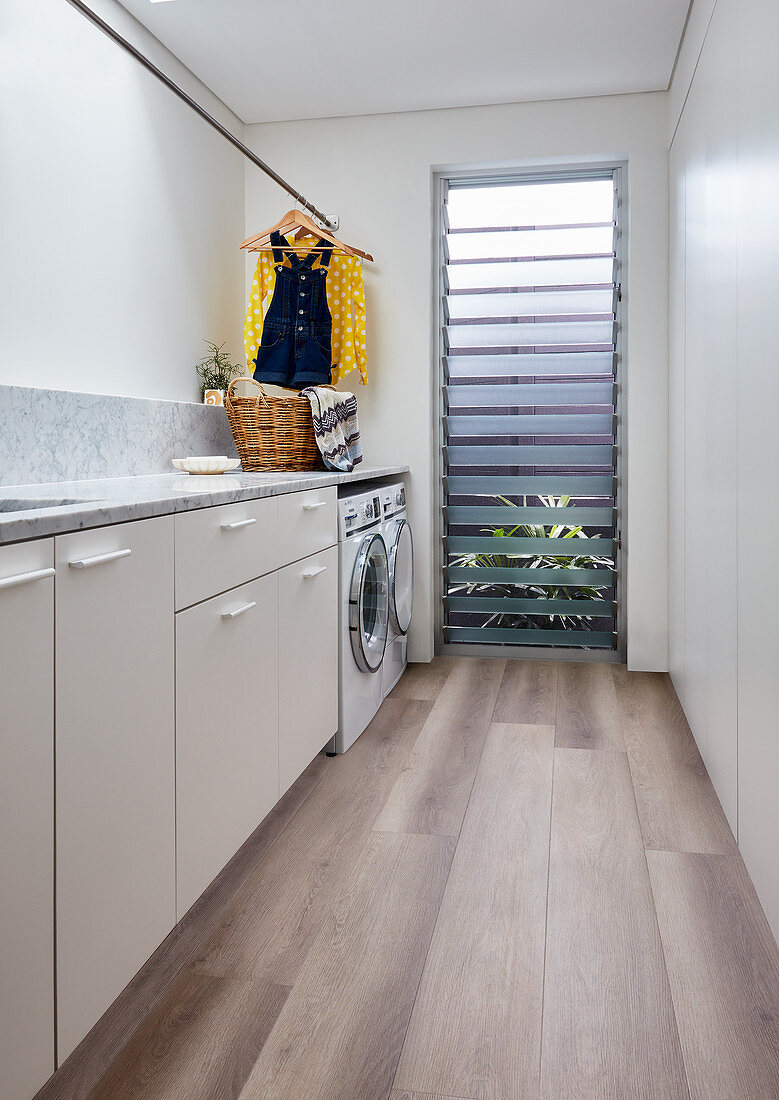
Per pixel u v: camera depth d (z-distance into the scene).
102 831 1.34
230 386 3.06
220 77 3.41
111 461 2.63
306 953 1.69
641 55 3.26
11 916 1.12
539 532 4.09
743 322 1.99
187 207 3.33
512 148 3.73
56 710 1.21
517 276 3.87
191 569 1.64
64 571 1.22
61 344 2.49
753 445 1.88
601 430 3.89
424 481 3.91
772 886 1.72
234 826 1.88
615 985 1.58
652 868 2.02
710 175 2.50
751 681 1.93
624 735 2.98
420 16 2.94
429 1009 1.52
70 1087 1.33
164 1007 1.53
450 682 3.67
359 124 3.84
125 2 2.79
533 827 2.25
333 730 2.72
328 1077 1.36
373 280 3.88
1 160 2.22
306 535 2.39
